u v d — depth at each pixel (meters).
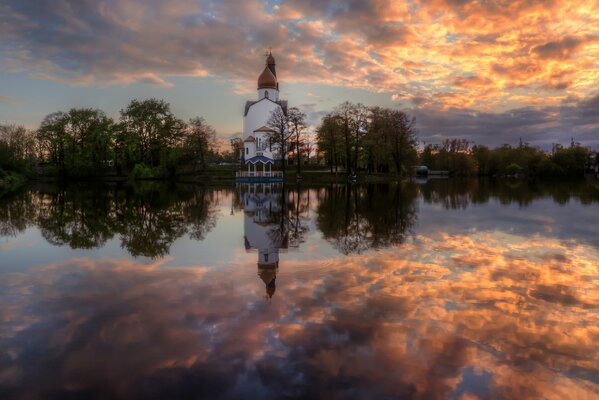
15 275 11.75
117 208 31.59
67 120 95.06
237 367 6.21
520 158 121.00
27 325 7.95
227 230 20.23
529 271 11.83
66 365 6.37
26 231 20.20
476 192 47.78
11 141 90.62
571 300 9.26
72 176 93.56
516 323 7.89
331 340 7.10
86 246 16.25
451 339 7.16
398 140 85.31
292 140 85.06
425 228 20.16
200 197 42.41
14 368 6.29
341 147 89.94
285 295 9.57
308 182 74.81
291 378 5.87
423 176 121.38
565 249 15.00
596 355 6.61
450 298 9.35
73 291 10.16
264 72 103.44
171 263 13.08
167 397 5.47
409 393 5.50
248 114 104.56
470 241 16.58
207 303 9.09
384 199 37.75
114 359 6.53
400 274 11.43
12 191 54.84
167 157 94.00
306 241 16.75
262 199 39.03
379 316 8.20
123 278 11.33
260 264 12.77
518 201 35.91
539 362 6.37
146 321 8.07
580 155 114.31
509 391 5.57
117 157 98.88
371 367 6.17
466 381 5.81
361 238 17.34
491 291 9.91
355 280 10.83
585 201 35.84
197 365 6.28
